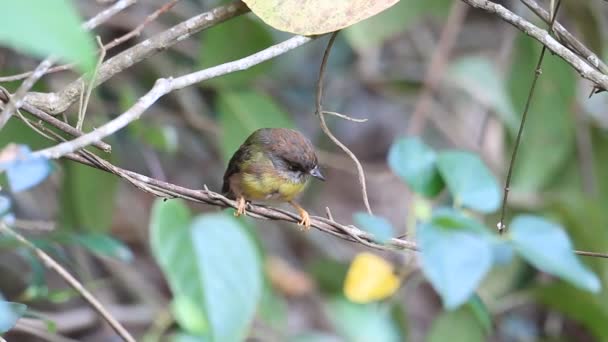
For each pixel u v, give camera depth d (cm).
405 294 1188
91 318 1217
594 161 1250
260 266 903
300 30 625
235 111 1091
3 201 686
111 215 1103
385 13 1091
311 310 1327
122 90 1167
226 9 684
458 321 1062
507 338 1274
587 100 1360
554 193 1231
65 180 1079
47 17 307
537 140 1190
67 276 634
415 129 1260
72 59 312
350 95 1564
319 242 1466
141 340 1236
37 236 815
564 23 1232
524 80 1179
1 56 971
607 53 1223
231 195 930
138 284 1293
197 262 882
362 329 1076
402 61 1477
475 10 1490
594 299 1075
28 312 730
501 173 1228
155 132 1059
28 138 823
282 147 891
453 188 817
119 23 1227
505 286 1148
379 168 1577
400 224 1507
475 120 1423
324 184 1562
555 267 734
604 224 1124
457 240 671
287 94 1450
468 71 1255
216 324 873
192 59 1301
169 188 631
